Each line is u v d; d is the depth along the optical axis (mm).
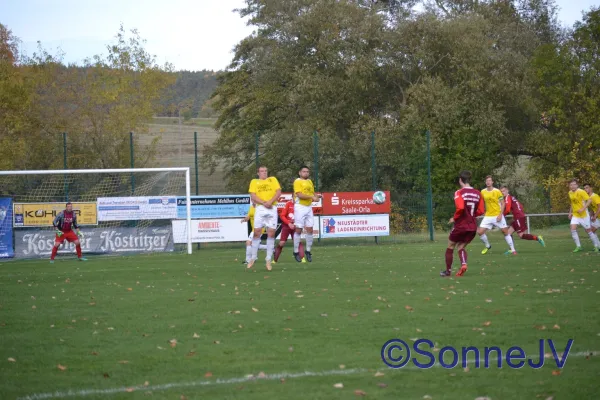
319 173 42250
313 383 8250
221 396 7793
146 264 25938
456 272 19875
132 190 35875
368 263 23734
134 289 17672
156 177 38312
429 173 37438
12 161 46531
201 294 16219
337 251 30297
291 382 8305
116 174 37844
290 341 10570
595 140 49125
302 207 24094
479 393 7770
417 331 11062
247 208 33906
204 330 11609
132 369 9094
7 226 31156
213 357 9633
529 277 18125
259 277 19625
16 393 8086
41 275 22516
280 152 43656
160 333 11453
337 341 10500
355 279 18531
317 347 10125
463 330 11094
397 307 13508
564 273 18953
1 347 10578
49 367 9305
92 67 55406
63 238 29391
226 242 34062
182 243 33125
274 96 59625
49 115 55312
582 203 26609
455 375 8547
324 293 15812
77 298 16125
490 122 50312
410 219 39062
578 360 9156
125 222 32438
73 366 9336
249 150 50781
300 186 23906
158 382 8422
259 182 21734
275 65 59156
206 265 24516
